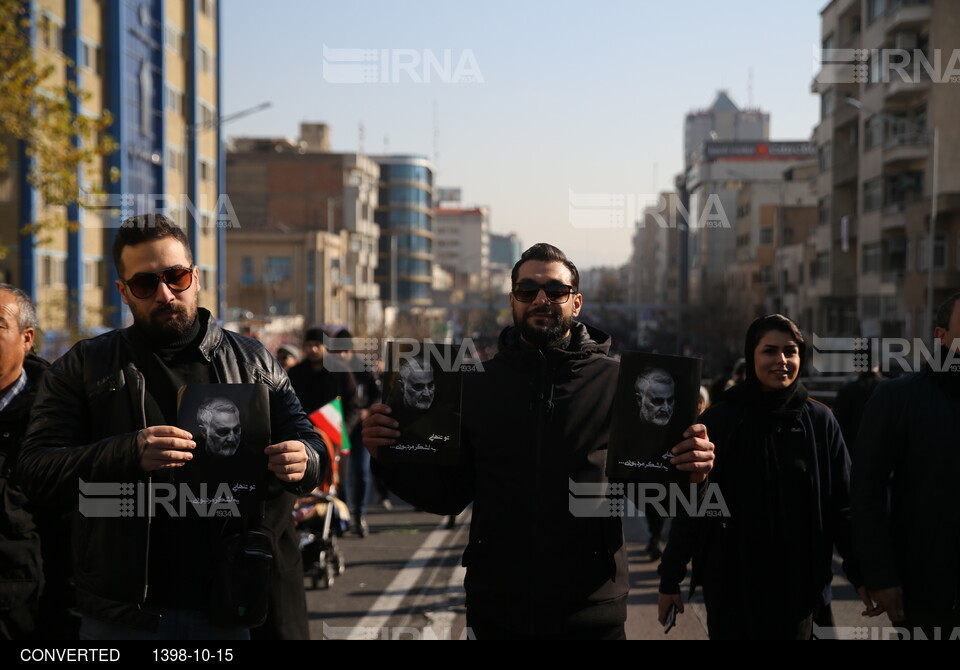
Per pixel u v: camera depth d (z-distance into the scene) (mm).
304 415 3689
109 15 34844
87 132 15695
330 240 74812
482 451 3812
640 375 3656
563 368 3854
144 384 3320
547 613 3652
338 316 77688
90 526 3242
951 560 4055
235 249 72875
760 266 72750
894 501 4242
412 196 128250
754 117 193500
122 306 34188
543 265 3896
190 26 42062
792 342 4547
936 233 38062
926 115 39344
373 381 10969
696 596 8109
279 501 3863
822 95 52969
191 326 3479
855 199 50188
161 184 38719
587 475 3734
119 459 3068
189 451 3180
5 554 3822
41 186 15656
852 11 46312
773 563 4477
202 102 43594
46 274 30438
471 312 136875
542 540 3684
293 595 4289
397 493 3834
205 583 3318
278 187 84875
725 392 4738
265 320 52906
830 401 12297
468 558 3840
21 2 15539
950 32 37469
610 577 3723
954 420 4086
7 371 3967
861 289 46219
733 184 98125
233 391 3291
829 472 4609
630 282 176875
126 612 3240
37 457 3193
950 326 4129
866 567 4152
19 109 15031
